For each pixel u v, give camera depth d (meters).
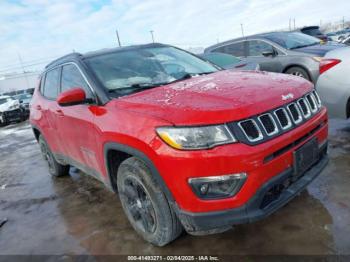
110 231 3.16
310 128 2.51
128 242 2.91
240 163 2.08
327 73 4.14
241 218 2.16
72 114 3.36
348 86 3.97
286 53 7.19
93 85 3.06
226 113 2.15
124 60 3.43
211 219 2.20
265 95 2.39
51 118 4.06
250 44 8.05
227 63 7.04
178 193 2.24
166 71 3.39
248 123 2.17
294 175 2.38
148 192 2.50
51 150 4.66
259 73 3.14
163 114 2.31
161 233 2.55
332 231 2.54
